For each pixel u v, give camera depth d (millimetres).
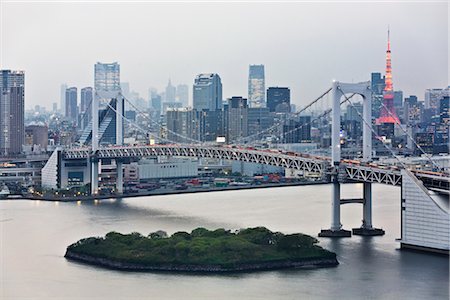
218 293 154625
